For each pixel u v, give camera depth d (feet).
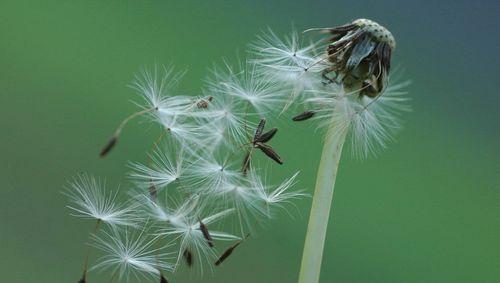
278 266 1.87
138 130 2.11
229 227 1.53
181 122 1.09
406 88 2.41
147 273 1.12
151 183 1.08
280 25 2.45
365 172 2.13
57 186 2.07
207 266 1.74
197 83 2.24
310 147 1.98
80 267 1.97
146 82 1.10
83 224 2.00
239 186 1.08
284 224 1.93
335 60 1.09
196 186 1.08
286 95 1.09
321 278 2.01
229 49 2.34
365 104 1.09
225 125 1.09
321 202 1.07
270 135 1.09
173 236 1.16
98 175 2.04
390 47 1.09
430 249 2.09
